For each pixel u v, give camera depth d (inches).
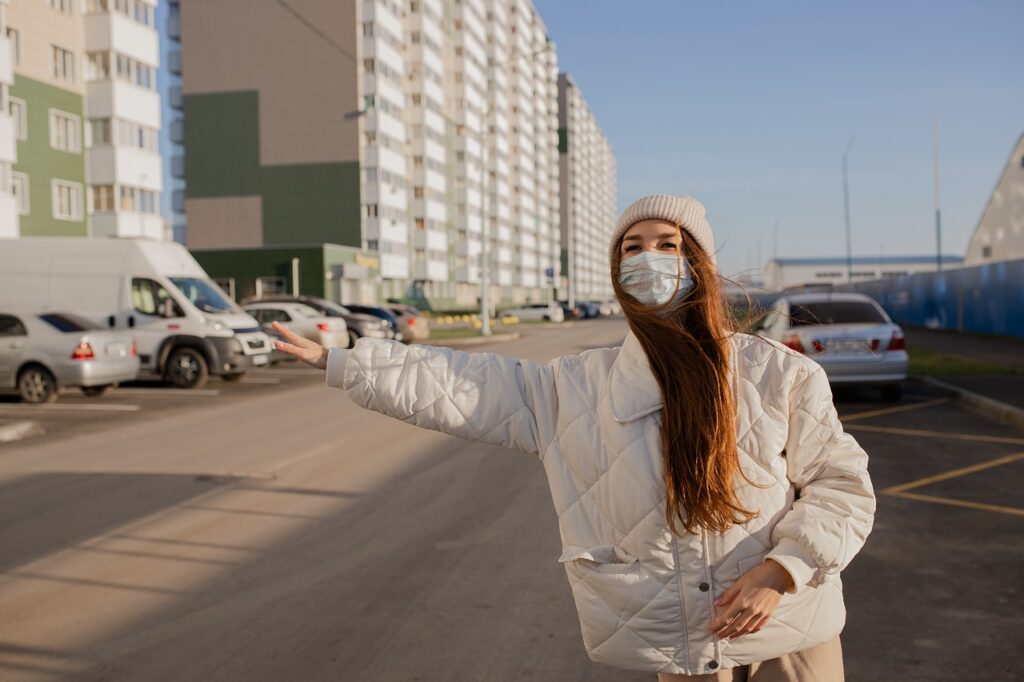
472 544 229.6
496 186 3873.0
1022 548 218.7
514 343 1355.8
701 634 73.4
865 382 496.1
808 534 69.3
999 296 1132.5
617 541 75.7
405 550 224.4
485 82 3661.4
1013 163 2078.0
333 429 450.6
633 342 76.5
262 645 163.0
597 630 76.4
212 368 670.5
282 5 2522.1
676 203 76.7
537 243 4697.3
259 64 2546.8
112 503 283.3
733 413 72.6
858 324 500.4
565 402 79.5
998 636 162.7
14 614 180.7
